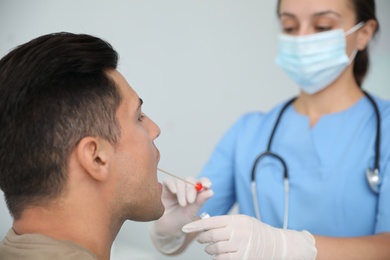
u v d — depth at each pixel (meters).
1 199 2.10
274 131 1.76
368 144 1.62
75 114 0.86
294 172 1.67
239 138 1.81
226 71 2.45
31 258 0.81
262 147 1.76
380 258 1.34
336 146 1.65
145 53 2.33
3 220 2.10
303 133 1.71
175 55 2.37
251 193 1.73
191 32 2.39
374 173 1.55
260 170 1.71
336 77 1.70
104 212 0.92
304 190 1.64
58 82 0.86
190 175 2.42
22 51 0.88
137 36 2.31
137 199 0.95
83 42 0.90
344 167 1.61
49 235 0.87
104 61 0.91
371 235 1.49
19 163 0.87
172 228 1.55
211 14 2.41
